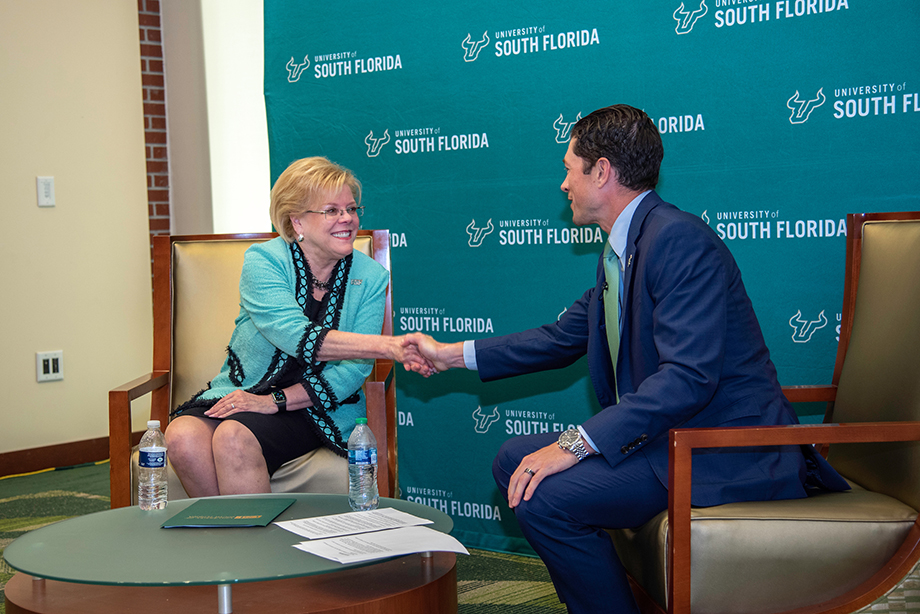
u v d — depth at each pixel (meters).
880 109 2.20
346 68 2.94
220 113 4.03
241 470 2.00
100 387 4.26
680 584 1.47
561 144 2.61
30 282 4.01
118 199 4.29
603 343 1.91
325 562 1.35
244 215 3.92
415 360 2.16
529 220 2.68
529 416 2.74
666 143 2.45
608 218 1.87
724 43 2.36
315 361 2.17
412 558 1.64
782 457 1.68
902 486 1.65
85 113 4.17
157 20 4.43
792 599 1.50
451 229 2.81
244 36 3.80
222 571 1.31
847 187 2.25
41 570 1.34
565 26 2.57
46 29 4.03
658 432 1.61
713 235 1.71
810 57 2.26
